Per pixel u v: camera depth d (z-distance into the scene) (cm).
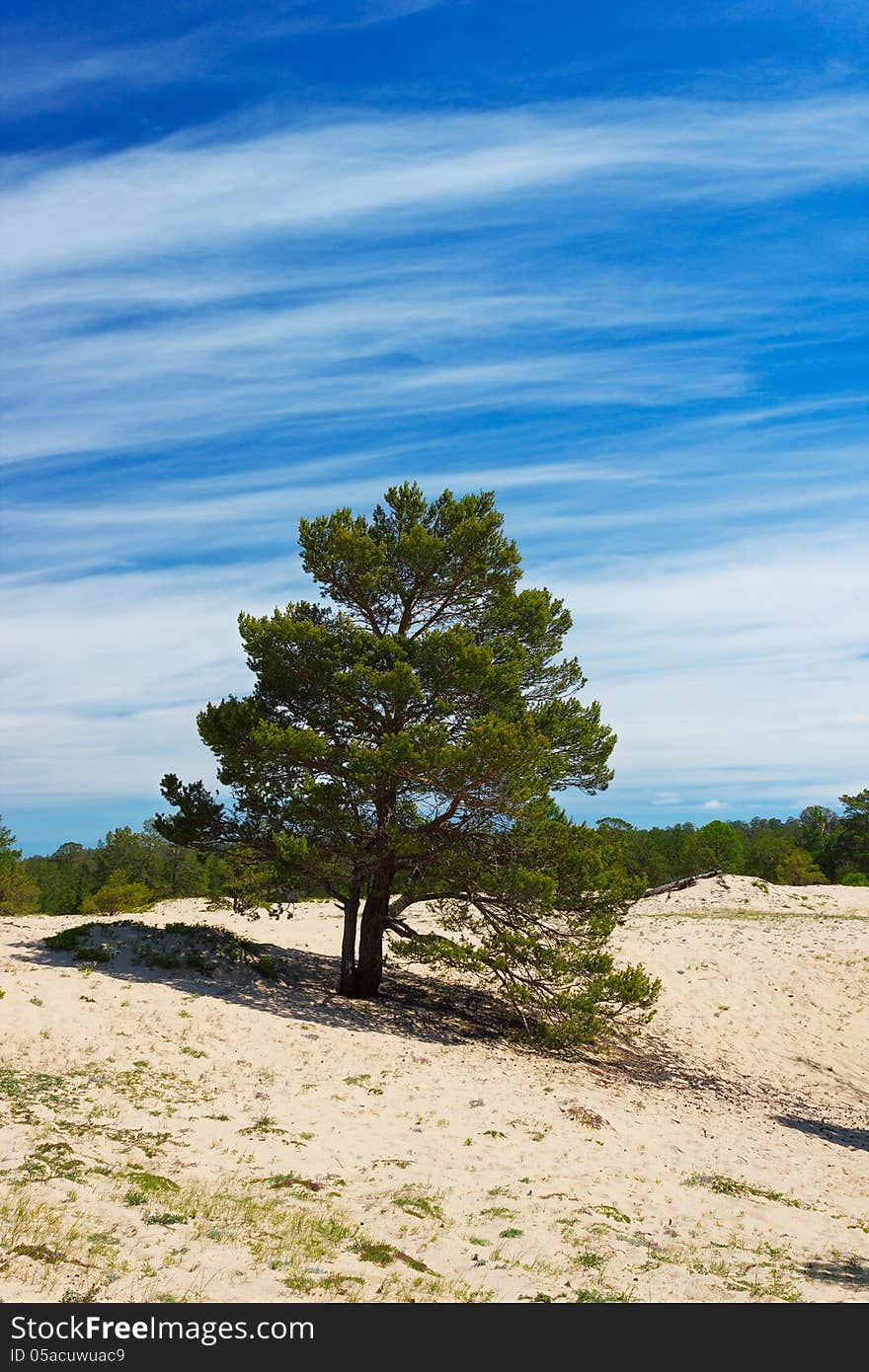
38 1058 1644
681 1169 1656
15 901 6550
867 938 3906
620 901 2497
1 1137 1222
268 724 2344
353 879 2520
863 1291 1094
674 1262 1138
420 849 2469
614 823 8806
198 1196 1113
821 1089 2602
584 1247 1155
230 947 2589
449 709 2423
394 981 2825
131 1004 1998
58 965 2206
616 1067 2448
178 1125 1431
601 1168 1566
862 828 9712
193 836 2528
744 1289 1057
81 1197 1040
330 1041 2069
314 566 2525
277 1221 1066
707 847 9419
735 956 3572
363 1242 1053
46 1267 824
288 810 2342
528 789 2323
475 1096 1883
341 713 2462
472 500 2583
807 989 3312
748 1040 2889
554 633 2709
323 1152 1441
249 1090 1691
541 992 2445
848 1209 1559
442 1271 1013
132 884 7331
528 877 2291
